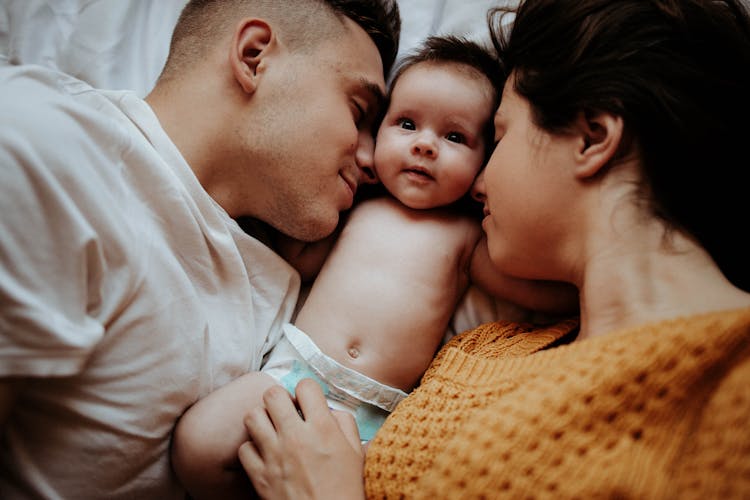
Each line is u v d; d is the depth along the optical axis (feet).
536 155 2.23
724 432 1.59
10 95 2.02
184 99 2.63
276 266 2.77
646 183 2.09
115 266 2.07
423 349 2.71
